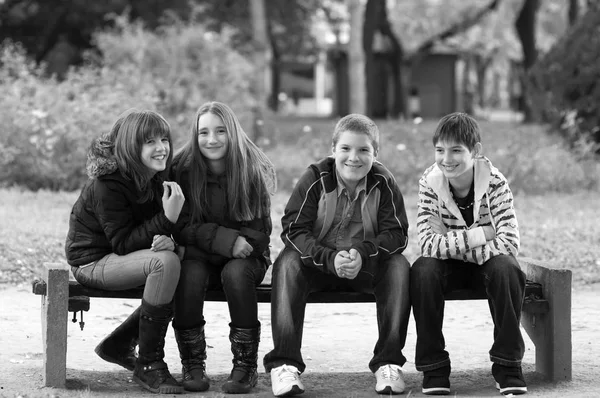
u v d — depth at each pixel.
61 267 5.14
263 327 7.23
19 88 15.86
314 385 5.32
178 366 5.87
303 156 18.09
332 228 5.38
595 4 18.02
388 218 5.31
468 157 5.26
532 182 15.57
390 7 48.78
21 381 5.27
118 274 5.07
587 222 12.04
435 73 46.19
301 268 5.18
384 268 5.23
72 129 14.96
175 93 20.02
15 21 31.92
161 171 5.29
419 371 5.30
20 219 11.38
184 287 5.09
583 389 5.18
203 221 5.36
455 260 5.42
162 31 27.27
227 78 21.28
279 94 55.84
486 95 76.88
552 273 5.32
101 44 21.94
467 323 7.45
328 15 41.47
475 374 5.61
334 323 7.49
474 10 41.19
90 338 6.67
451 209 5.39
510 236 5.25
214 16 31.83
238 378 5.11
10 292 8.41
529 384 5.30
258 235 5.25
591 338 6.68
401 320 5.12
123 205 5.12
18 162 14.95
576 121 17.42
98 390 5.12
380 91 45.28
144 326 5.09
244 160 5.31
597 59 17.30
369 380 5.46
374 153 5.29
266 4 34.81
